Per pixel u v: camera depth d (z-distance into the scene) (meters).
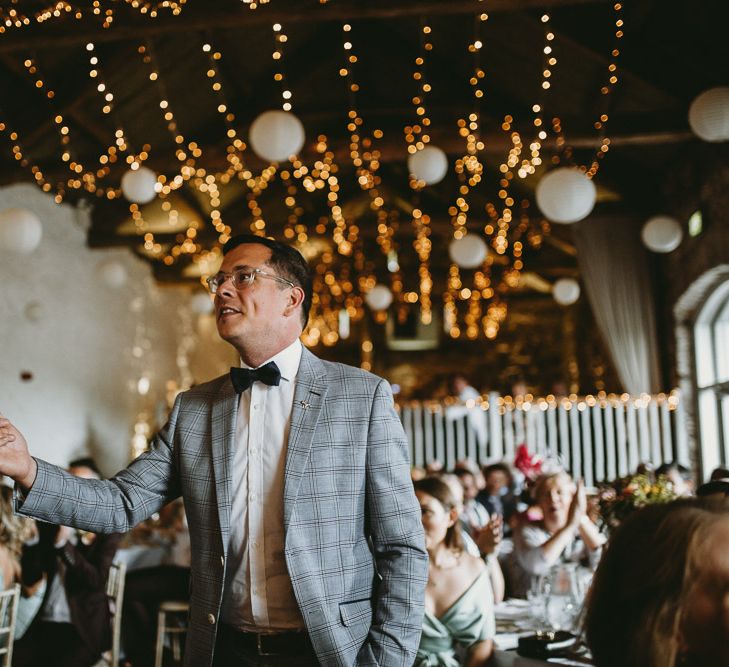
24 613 3.74
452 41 7.88
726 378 7.77
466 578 2.53
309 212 12.16
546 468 3.79
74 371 9.23
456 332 13.99
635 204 8.81
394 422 1.76
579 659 2.35
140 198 6.21
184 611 4.71
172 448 1.83
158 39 6.82
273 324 1.78
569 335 13.18
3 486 3.38
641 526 1.02
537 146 7.30
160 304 11.65
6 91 6.73
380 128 9.25
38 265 8.68
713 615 0.94
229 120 8.37
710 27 5.89
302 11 5.41
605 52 6.35
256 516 1.69
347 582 1.65
